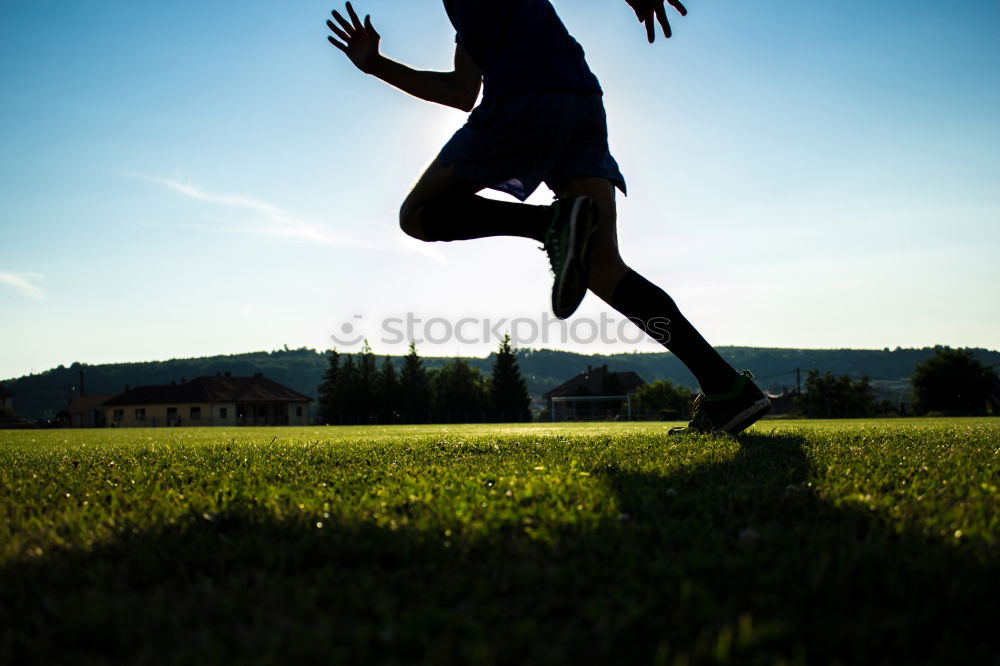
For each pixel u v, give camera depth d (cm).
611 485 233
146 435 1300
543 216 315
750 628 103
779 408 7775
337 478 283
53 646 108
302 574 139
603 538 156
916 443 416
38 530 183
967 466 279
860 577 125
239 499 221
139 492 253
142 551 154
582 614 115
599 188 323
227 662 98
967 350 5938
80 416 9225
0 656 104
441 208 324
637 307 359
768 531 157
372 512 192
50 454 505
